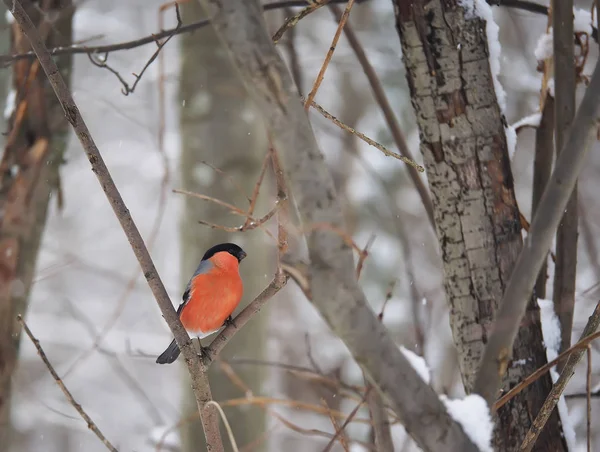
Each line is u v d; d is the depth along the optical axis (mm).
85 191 29469
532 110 19391
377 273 21719
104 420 25453
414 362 4273
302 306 25297
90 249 29750
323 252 3496
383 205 22016
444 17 5754
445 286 5992
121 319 28594
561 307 6391
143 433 25000
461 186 5789
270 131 3590
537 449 5543
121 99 22703
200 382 5195
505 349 4203
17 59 8211
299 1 8148
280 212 5168
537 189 6887
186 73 12625
